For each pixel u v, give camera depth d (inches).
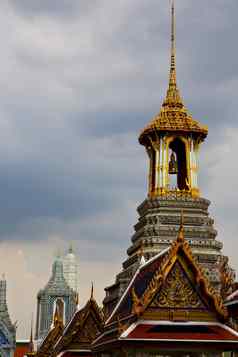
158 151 2955.2
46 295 5605.3
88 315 2426.2
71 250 6628.9
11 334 4790.8
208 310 1603.1
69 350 2385.6
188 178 2942.9
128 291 1891.0
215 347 1560.0
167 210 2807.6
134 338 1535.4
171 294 1601.9
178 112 3034.0
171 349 1550.2
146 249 2630.4
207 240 2716.5
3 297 4881.9
